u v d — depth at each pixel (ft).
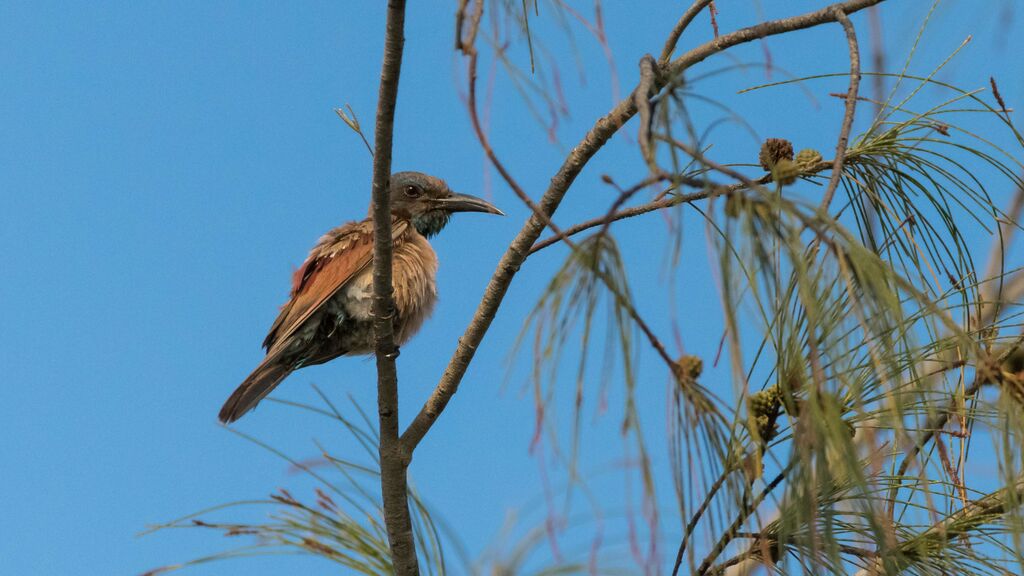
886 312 15.12
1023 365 18.75
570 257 14.64
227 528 23.54
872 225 22.59
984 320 22.07
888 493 19.35
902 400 17.88
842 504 18.67
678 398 15.20
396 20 22.58
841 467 15.69
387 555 25.31
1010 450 16.98
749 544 19.85
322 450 25.52
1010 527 17.52
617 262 14.47
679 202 14.03
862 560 19.40
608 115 24.91
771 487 17.28
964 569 19.20
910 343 15.37
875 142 22.85
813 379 14.88
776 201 14.43
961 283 21.13
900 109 22.89
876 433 19.11
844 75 21.11
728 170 14.64
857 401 17.08
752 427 15.64
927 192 22.68
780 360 15.90
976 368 18.28
